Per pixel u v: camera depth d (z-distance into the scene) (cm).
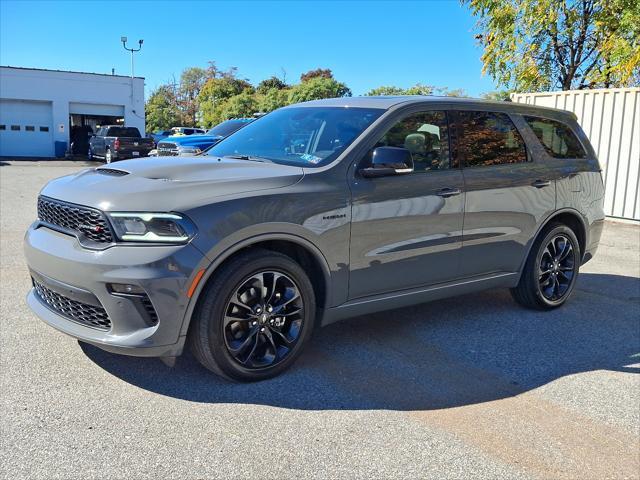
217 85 6644
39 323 459
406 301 449
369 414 341
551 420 347
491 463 297
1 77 3372
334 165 399
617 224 1146
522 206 512
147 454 287
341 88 4712
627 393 389
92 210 337
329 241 387
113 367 385
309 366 405
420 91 4694
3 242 777
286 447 300
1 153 3462
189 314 335
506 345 469
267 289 368
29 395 341
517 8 1513
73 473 269
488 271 503
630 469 299
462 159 474
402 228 426
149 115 6600
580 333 507
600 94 1183
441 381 393
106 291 327
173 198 336
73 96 3556
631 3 1349
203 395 352
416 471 286
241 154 458
